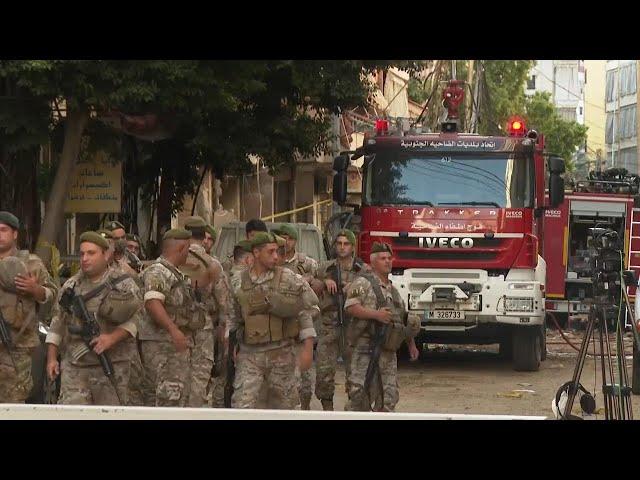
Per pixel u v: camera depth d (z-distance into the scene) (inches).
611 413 546.0
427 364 980.6
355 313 523.2
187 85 828.6
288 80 992.2
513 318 886.4
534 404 716.7
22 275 461.1
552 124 3954.2
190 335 502.0
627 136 5123.0
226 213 1616.6
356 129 1911.9
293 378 477.4
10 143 829.8
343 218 1185.4
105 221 1061.8
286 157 1077.1
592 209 1465.3
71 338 449.7
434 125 1935.3
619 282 555.8
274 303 467.8
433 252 898.7
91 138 912.3
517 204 901.8
